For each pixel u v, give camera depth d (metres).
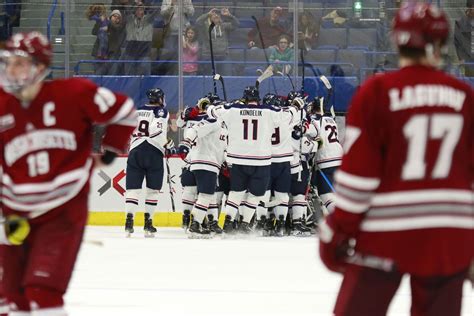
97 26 38.69
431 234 8.55
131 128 10.97
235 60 38.91
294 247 28.75
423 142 8.59
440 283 8.71
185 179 33.56
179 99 38.28
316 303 17.64
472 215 8.78
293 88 38.06
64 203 10.60
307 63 38.72
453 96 8.72
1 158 10.75
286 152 32.75
